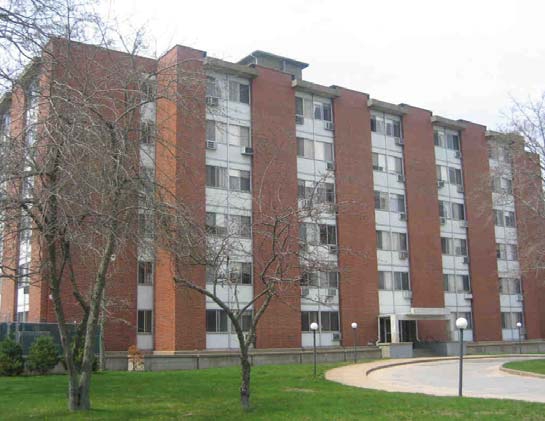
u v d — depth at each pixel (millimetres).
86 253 14039
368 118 43719
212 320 34031
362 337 39938
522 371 26672
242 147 36750
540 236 32969
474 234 48594
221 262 16438
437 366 32656
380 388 19703
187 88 14695
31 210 12070
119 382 20781
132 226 12633
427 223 45625
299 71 44750
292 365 30953
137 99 13766
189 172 18797
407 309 43125
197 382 20953
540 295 53156
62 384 19656
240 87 37906
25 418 12938
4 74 11625
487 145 50219
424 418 12930
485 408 14336
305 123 40375
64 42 12266
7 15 11422
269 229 27766
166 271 33250
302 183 39156
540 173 30781
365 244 41406
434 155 47469
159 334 33344
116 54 13852
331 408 14516
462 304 47031
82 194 11086
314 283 38156
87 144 10953
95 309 14312
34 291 31156
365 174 42531
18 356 23516
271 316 36000
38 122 11211
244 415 13523
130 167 12359
